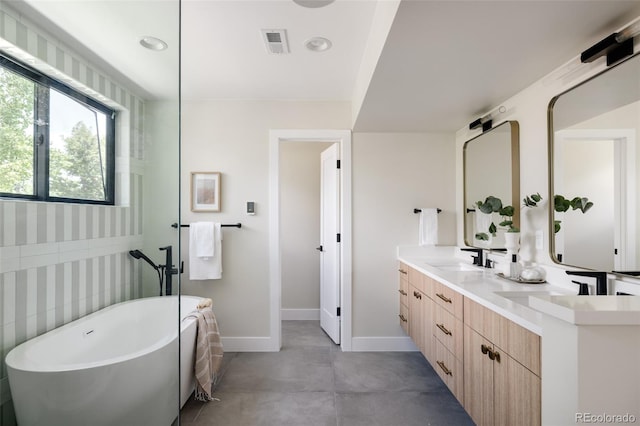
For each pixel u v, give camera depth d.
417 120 2.73
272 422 2.00
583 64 1.54
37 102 1.72
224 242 3.12
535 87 1.91
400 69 1.72
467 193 2.88
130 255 1.98
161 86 1.84
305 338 3.41
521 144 2.05
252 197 3.13
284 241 4.05
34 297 1.69
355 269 3.10
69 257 1.84
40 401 1.54
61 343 1.79
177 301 1.90
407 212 3.12
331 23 1.85
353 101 2.94
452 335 1.85
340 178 3.21
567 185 1.66
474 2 1.15
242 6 1.71
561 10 1.20
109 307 1.97
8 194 1.61
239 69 2.47
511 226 2.11
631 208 1.29
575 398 0.78
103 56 1.85
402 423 1.98
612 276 1.40
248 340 3.10
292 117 3.13
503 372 1.32
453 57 1.59
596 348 0.77
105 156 1.96
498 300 1.44
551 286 1.72
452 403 2.20
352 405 2.18
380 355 2.98
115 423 1.59
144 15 1.72
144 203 1.98
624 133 1.33
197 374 2.20
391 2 1.29
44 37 1.72
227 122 3.13
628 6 1.17
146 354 1.67
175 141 1.88
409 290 2.75
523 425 1.19
